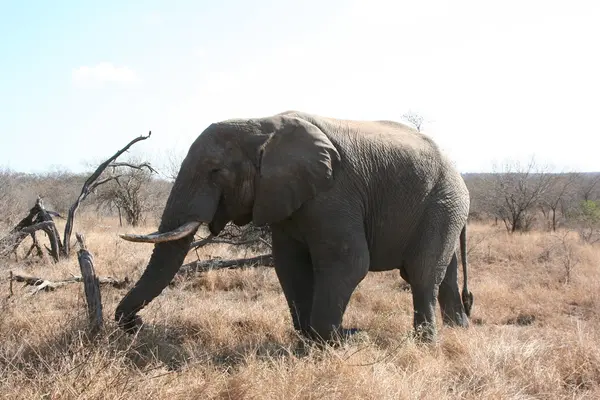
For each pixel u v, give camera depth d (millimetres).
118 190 26281
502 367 5062
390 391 4246
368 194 6020
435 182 6449
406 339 5676
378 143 6172
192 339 6312
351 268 5742
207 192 5441
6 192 18406
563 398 4574
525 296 9438
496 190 27656
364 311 8211
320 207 5680
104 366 3979
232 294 9453
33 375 4215
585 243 17766
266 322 6926
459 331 6148
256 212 5555
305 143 5586
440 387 4645
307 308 6219
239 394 4164
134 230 22109
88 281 5445
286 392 4141
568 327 7203
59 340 5039
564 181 36656
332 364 4691
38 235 16484
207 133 5598
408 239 6398
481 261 14578
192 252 12625
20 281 8289
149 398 3809
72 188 34500
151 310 6656
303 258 6332
